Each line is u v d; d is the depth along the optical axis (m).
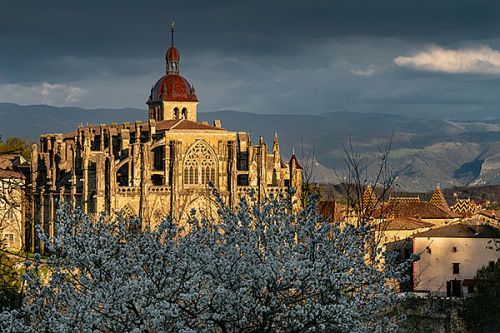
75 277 74.62
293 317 68.75
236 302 68.38
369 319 74.56
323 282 69.38
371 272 75.62
